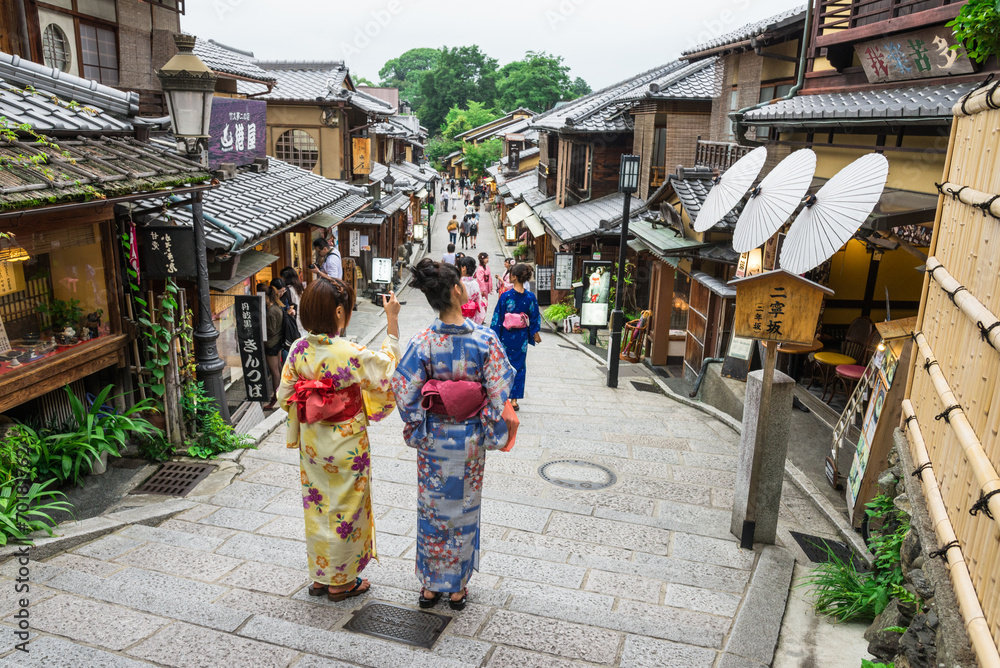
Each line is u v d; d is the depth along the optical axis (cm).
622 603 381
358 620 339
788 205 527
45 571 361
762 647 335
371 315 1806
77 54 855
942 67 657
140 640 303
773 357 441
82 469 536
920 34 670
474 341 324
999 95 285
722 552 459
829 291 421
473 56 8075
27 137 484
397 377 328
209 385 656
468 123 7269
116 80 936
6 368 464
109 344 557
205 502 500
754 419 454
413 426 330
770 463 455
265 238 841
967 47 514
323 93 1988
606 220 1684
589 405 919
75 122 546
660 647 328
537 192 2903
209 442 601
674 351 1384
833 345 1007
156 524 458
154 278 605
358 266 2202
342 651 301
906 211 580
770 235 536
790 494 598
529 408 864
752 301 432
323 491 343
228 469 568
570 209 2145
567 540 466
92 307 561
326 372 331
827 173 862
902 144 711
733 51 1386
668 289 1361
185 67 604
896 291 1019
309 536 350
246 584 371
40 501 484
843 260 1008
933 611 285
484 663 308
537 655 315
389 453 645
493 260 3281
